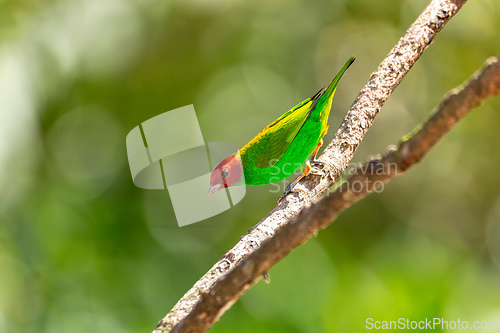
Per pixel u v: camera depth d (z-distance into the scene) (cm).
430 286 1029
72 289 939
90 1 1176
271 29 1315
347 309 984
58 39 1121
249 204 1141
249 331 948
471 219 1354
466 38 1362
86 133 1135
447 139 1380
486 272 1209
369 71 1343
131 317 943
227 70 1276
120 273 981
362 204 1278
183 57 1255
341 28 1351
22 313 902
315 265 1094
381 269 1101
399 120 1377
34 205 994
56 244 979
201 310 287
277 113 1248
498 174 1373
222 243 1074
